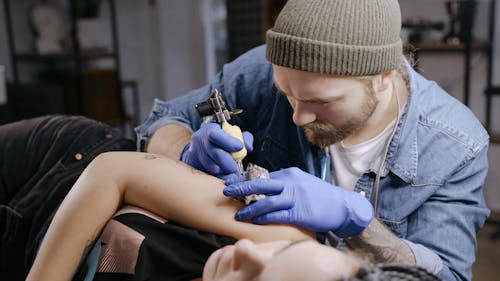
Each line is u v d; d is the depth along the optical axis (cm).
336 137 96
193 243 82
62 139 123
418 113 109
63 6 435
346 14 82
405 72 111
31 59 402
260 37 362
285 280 61
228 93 133
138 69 486
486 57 307
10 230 114
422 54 321
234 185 84
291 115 120
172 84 473
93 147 122
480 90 315
